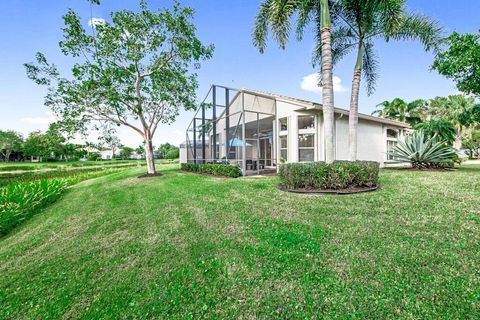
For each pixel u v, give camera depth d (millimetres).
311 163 6312
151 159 12484
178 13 11195
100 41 10508
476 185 5902
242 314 2000
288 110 11000
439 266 2428
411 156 9883
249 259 2883
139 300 2279
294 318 1905
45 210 6801
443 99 26922
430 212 4051
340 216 4133
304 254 2887
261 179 8719
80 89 10320
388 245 2945
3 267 3234
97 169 23484
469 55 7965
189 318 1992
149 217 5004
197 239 3625
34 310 2270
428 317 1790
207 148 14805
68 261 3236
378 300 2010
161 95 11617
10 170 23609
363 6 8117
